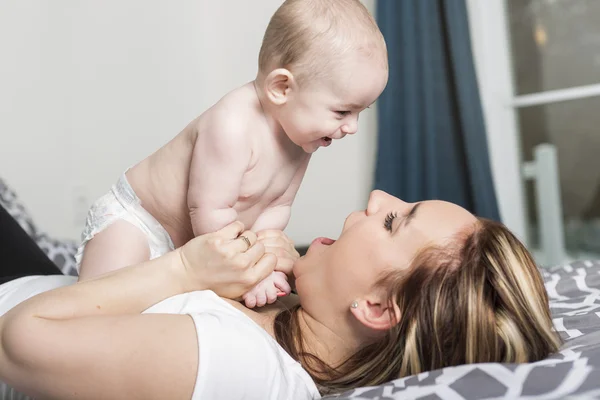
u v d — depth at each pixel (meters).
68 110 2.77
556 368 0.81
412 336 0.92
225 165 1.15
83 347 0.81
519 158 3.03
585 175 2.91
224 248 1.00
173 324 0.85
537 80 2.98
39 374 0.83
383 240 0.98
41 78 2.67
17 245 1.53
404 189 2.91
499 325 0.92
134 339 0.82
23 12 2.62
